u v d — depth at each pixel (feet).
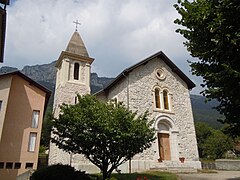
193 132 73.77
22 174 51.75
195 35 30.48
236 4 24.49
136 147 38.32
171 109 72.90
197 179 44.93
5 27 32.55
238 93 25.67
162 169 59.47
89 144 37.47
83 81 84.69
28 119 59.77
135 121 40.16
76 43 90.94
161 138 68.13
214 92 27.58
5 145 54.95
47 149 109.40
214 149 120.78
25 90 62.18
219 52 26.58
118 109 40.09
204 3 28.04
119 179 43.24
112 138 36.35
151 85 72.33
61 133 41.16
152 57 74.69
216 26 25.04
